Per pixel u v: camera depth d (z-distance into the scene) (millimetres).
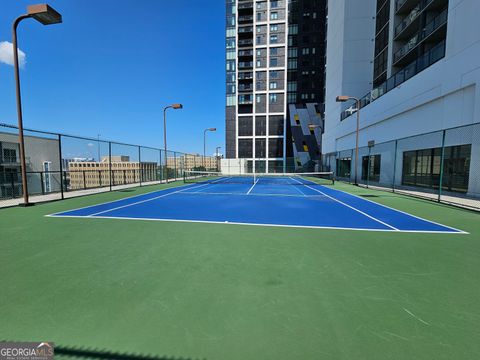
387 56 26328
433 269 3746
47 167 24219
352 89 30781
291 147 57531
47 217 7590
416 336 2246
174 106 22078
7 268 3756
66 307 2703
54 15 8742
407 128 17750
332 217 7645
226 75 60344
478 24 11742
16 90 9258
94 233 5766
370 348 2096
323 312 2613
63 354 2029
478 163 11789
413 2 22484
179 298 2891
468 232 5910
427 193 13953
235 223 6789
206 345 2131
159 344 2143
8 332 2303
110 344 2143
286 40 56656
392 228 6277
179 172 27875
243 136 59562
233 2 59094
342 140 31484
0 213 8273
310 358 1980
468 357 1992
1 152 20594
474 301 2850
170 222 6910
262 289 3107
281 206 9812
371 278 3428
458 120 13117
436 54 15000
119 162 19641
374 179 23203
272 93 57906
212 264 3914
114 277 3449
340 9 31750
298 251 4531
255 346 2117
